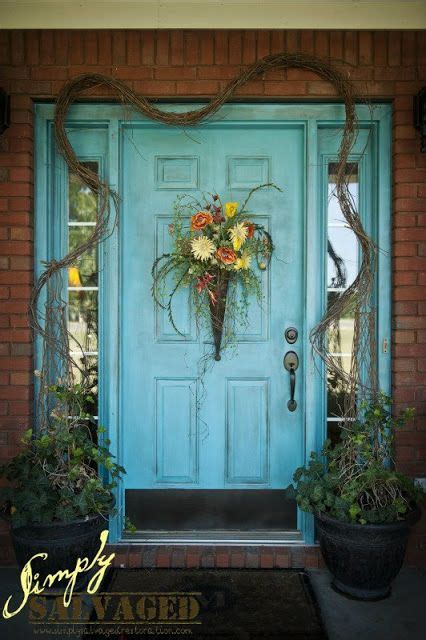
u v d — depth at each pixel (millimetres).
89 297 2670
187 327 2662
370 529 2100
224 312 2617
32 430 2535
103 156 2658
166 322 2664
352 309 2502
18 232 2520
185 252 2572
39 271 2590
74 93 2492
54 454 2342
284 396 2652
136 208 2652
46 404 2502
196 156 2652
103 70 2518
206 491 2664
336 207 2670
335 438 2629
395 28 2492
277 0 2447
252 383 2660
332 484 2252
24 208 2516
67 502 2178
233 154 2652
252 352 2652
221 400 2656
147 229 2652
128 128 2641
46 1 2455
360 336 2518
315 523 2385
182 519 2662
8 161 2516
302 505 2230
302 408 2639
